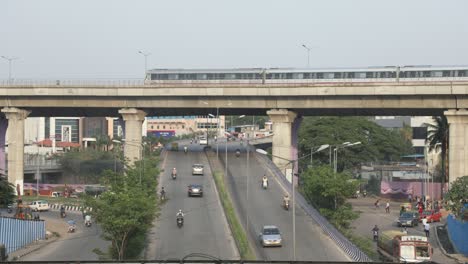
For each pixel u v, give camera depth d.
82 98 112.75
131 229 55.88
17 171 115.12
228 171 110.12
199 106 110.56
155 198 72.50
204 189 95.25
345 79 114.69
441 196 111.06
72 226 83.25
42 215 100.81
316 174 82.94
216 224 73.12
